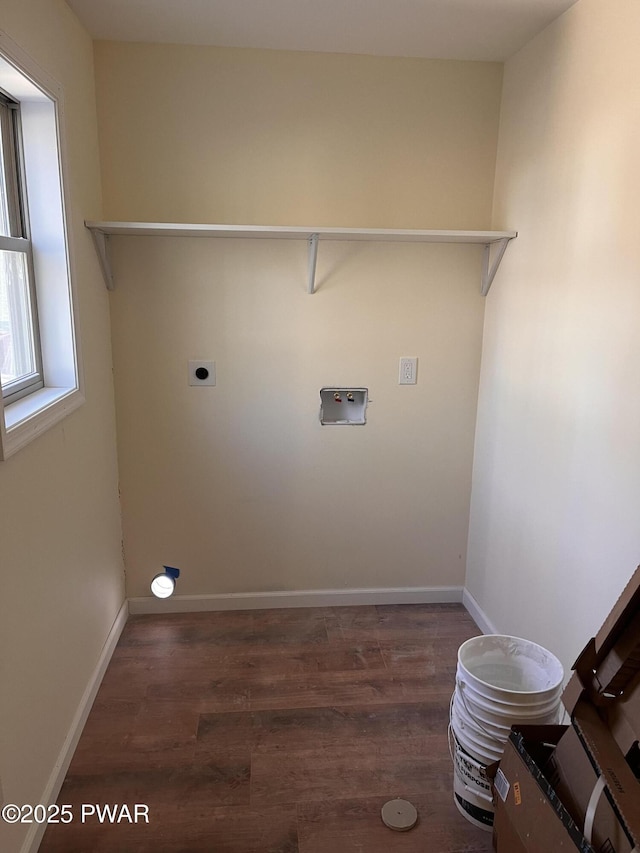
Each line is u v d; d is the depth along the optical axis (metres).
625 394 1.55
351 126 2.28
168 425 2.45
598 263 1.67
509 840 1.33
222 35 2.07
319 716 1.98
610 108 1.60
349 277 2.40
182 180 2.25
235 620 2.57
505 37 2.04
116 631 2.38
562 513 1.88
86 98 2.04
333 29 2.01
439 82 2.28
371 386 2.51
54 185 1.73
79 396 1.87
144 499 2.51
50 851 1.50
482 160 2.36
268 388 2.46
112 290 2.30
